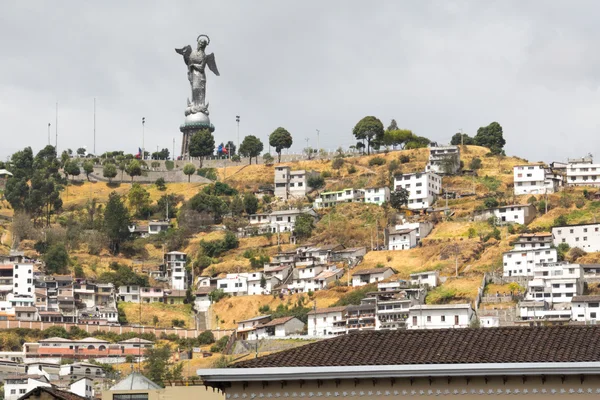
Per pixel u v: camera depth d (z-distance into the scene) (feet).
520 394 258.98
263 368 268.41
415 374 261.03
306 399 267.39
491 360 263.49
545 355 264.72
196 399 355.15
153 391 359.66
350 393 265.75
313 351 280.92
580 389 256.32
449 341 278.46
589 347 267.39
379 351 276.41
